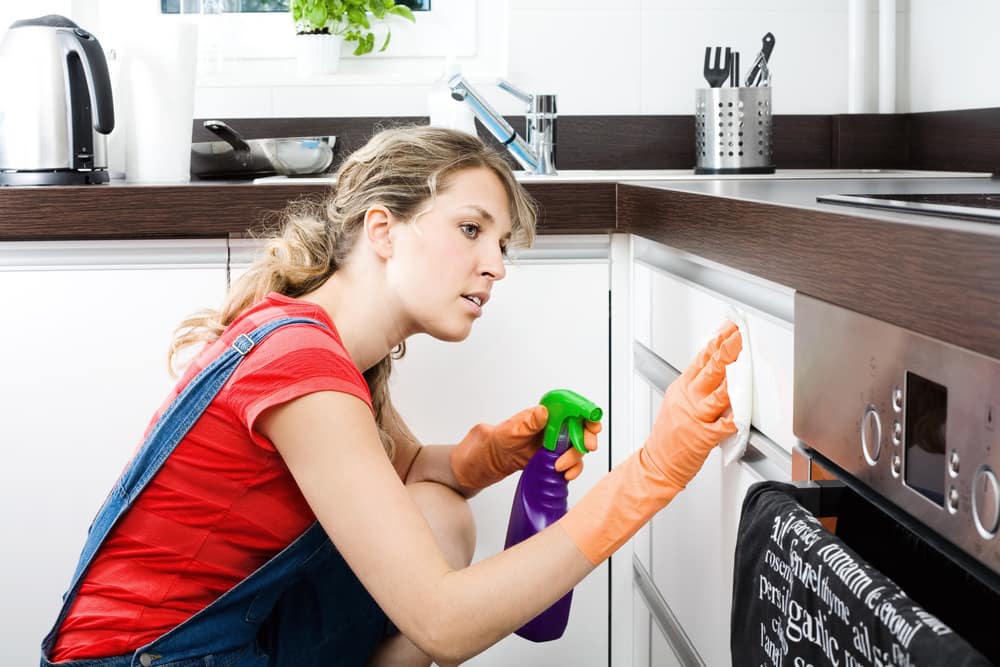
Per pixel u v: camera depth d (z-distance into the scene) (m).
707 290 1.24
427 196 1.12
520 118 2.32
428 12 2.39
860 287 0.76
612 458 1.81
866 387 0.75
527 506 1.36
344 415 0.99
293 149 2.03
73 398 1.74
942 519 0.65
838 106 2.34
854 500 0.85
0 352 1.73
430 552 0.97
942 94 2.11
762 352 1.03
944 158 2.05
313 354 1.02
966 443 0.62
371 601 1.36
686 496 1.36
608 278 1.78
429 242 1.12
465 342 1.77
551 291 1.77
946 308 0.63
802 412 0.88
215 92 2.27
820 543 0.73
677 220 1.32
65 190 1.67
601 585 1.77
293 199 1.68
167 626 1.10
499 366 1.78
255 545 1.12
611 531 0.99
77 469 1.75
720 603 1.20
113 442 1.75
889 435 0.72
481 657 1.79
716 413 1.00
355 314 1.17
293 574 1.16
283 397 0.99
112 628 1.09
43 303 1.73
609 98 2.32
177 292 1.74
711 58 2.31
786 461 0.97
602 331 1.78
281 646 1.27
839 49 2.33
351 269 1.18
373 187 1.14
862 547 0.85
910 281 0.68
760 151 2.06
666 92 2.33
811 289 0.86
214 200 1.68
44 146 1.85
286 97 2.29
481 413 1.79
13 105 1.85
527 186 1.69
